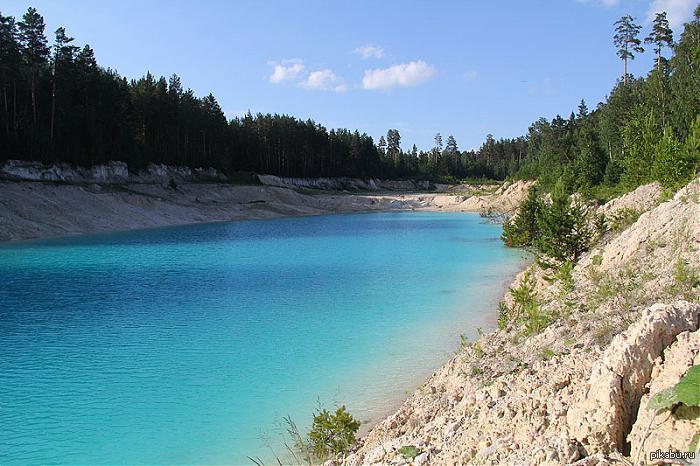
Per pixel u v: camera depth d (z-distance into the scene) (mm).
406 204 109938
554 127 107750
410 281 27656
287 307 21750
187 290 25672
